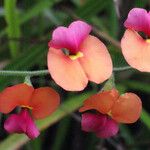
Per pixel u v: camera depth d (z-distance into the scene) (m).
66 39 0.13
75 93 0.21
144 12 0.13
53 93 0.13
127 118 0.14
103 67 0.13
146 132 0.22
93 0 0.20
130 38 0.13
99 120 0.14
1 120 0.21
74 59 0.13
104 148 0.21
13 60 0.19
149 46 0.13
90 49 0.13
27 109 0.14
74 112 0.21
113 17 0.21
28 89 0.13
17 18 0.20
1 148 0.18
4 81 0.19
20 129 0.14
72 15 0.20
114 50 0.19
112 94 0.13
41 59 0.20
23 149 0.21
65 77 0.13
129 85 0.21
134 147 0.21
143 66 0.13
